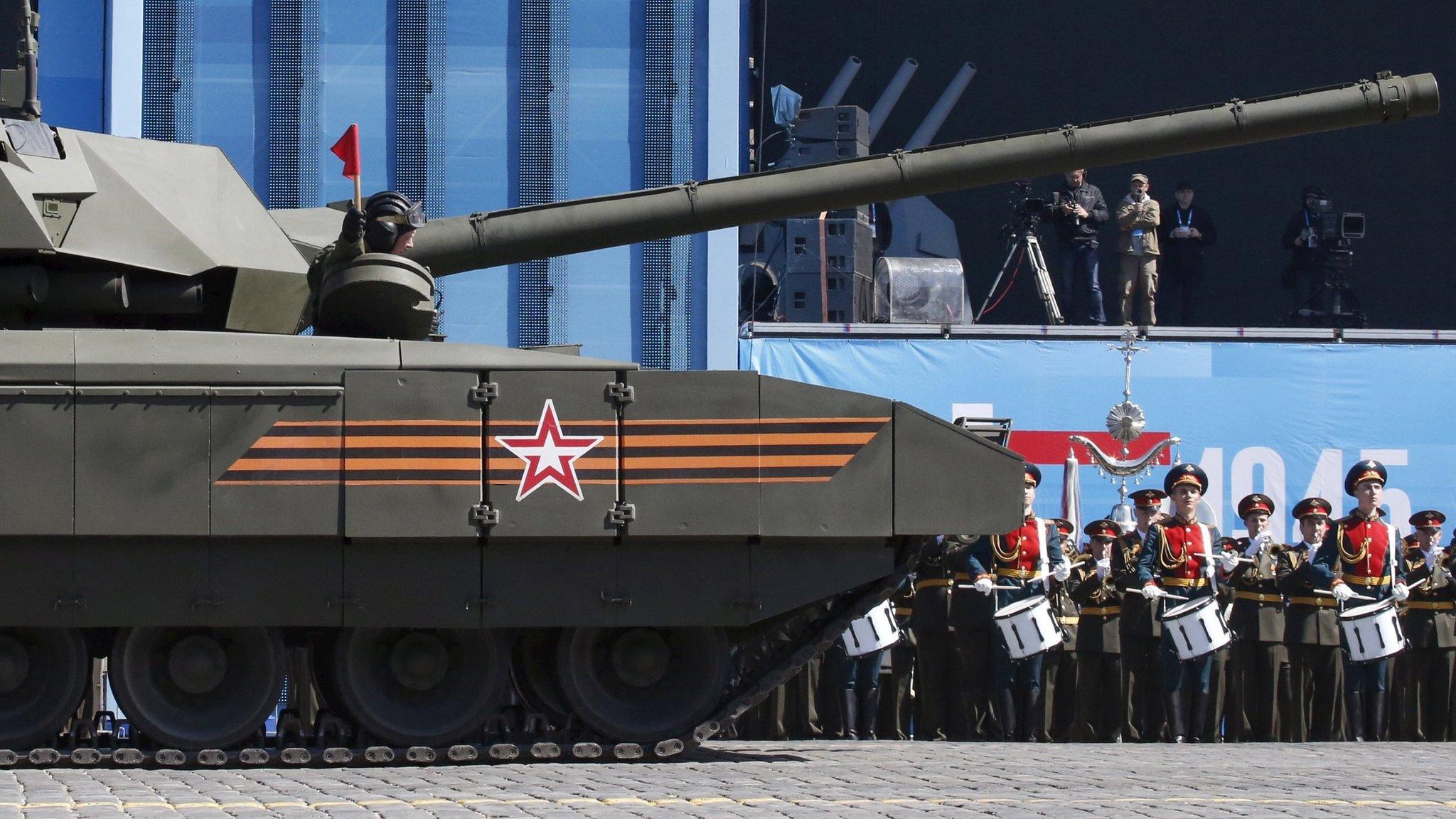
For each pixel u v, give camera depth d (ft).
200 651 54.49
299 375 53.11
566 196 89.15
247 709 54.19
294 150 88.43
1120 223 98.99
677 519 53.88
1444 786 50.26
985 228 117.91
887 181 62.75
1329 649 74.59
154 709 53.98
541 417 53.83
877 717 74.38
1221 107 63.31
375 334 57.16
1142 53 118.73
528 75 89.30
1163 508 85.20
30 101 56.85
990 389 86.63
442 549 54.08
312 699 68.33
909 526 54.44
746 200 62.44
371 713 54.60
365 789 46.44
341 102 88.69
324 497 52.90
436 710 55.26
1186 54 118.73
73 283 54.85
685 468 54.03
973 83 118.62
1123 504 84.07
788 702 73.10
